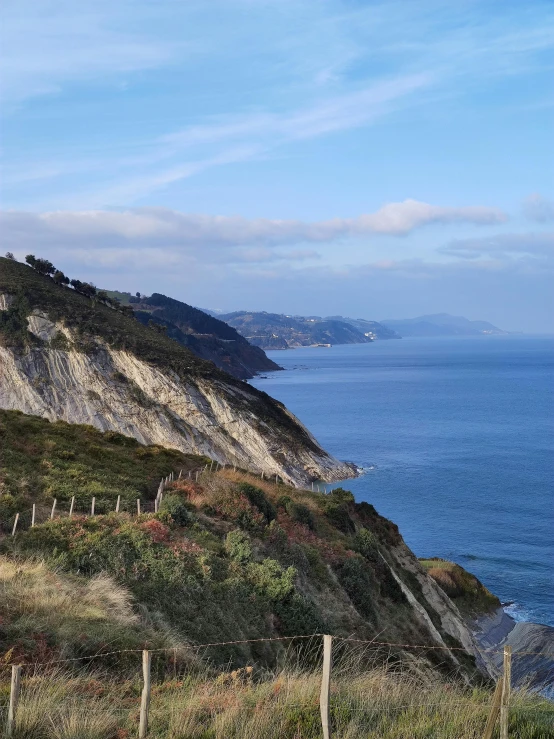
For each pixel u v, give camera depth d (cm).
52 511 2548
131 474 3641
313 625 1995
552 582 5453
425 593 3728
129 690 1195
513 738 952
